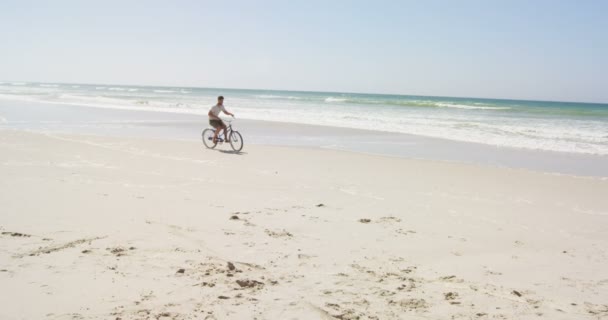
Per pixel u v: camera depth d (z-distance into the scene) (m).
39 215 6.11
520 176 11.16
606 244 6.08
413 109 40.66
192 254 4.89
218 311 3.61
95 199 7.18
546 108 47.84
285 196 8.17
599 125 25.84
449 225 6.73
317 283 4.32
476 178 10.75
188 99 56.22
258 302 3.81
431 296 4.16
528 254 5.54
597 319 3.81
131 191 7.94
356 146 16.48
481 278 4.68
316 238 5.77
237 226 6.10
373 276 4.59
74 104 36.84
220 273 4.39
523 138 19.70
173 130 20.05
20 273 4.15
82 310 3.50
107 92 84.25
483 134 20.91
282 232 5.95
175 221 6.16
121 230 5.60
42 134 15.78
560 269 5.05
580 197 9.05
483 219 7.19
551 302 4.14
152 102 44.03
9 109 29.52
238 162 11.90
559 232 6.62
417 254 5.36
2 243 4.92
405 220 6.89
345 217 6.90
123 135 17.66
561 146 17.47
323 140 18.09
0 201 6.77
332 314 3.66
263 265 4.72
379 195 8.61
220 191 8.35
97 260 4.56
